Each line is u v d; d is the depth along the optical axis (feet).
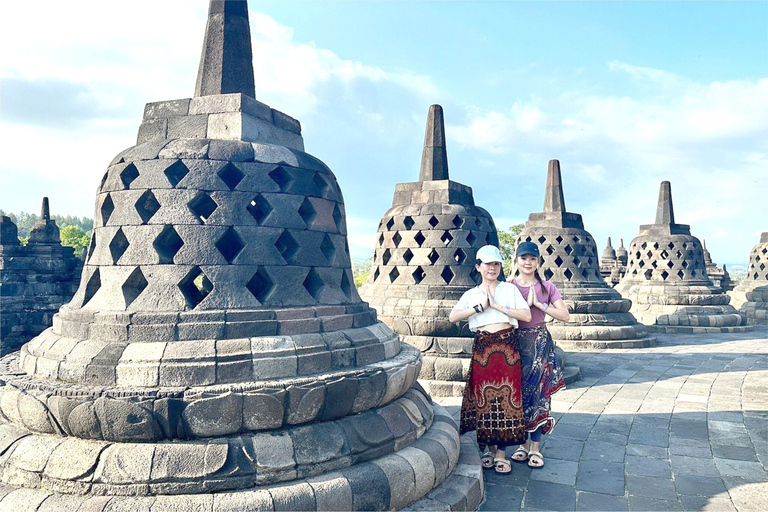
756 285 74.43
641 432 21.57
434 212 30.19
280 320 13.58
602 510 14.65
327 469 12.61
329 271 15.80
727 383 30.89
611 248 119.65
